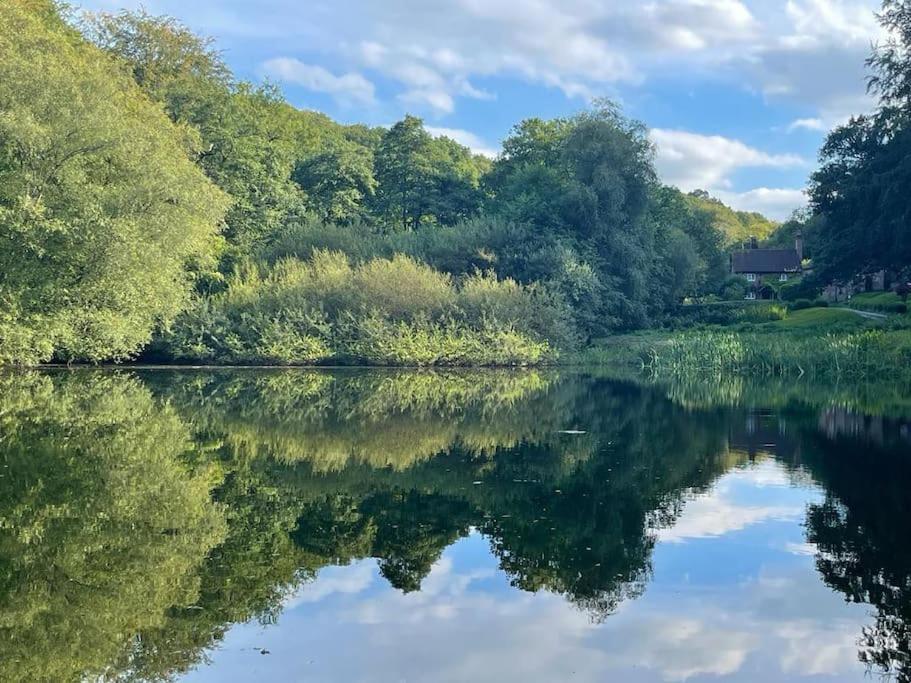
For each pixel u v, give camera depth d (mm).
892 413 18547
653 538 8039
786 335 36781
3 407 16328
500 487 10438
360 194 52812
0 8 23266
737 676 4949
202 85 42062
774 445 13930
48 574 6652
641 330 44844
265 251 41031
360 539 7938
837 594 6426
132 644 5336
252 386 24156
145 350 32188
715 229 74750
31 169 20516
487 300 37094
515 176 51531
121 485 9906
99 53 31859
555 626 5750
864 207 39438
